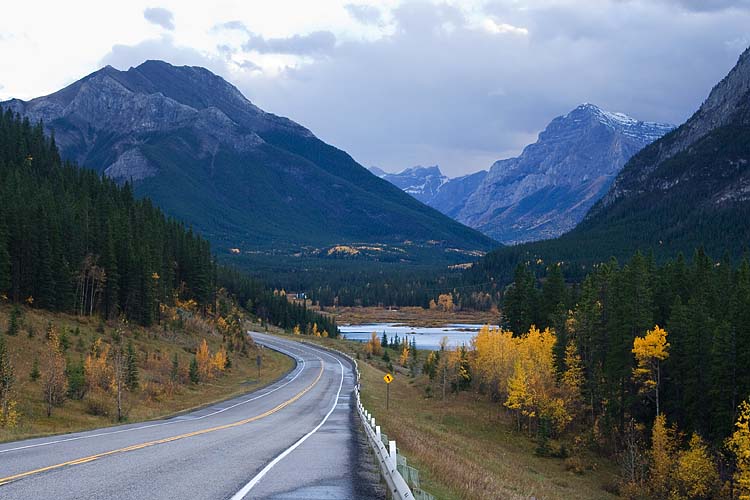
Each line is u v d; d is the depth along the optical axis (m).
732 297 66.00
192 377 69.56
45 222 84.69
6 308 76.00
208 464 14.68
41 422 40.59
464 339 185.25
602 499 45.44
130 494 10.51
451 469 19.38
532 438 65.19
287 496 10.86
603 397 66.62
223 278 181.50
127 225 102.31
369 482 13.16
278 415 38.78
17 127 161.12
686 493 49.09
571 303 88.88
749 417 43.34
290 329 179.25
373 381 83.75
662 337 58.81
